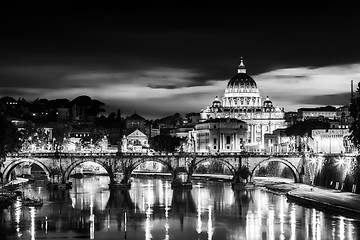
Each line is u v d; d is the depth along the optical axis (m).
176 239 194.38
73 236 197.75
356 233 196.88
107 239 194.12
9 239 193.25
